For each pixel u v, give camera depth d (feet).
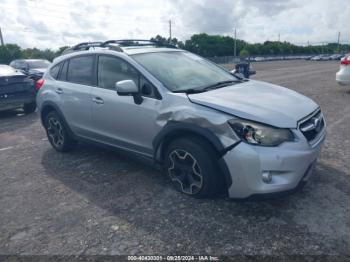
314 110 11.04
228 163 9.76
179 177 11.53
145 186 12.53
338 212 10.08
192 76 13.03
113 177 13.56
